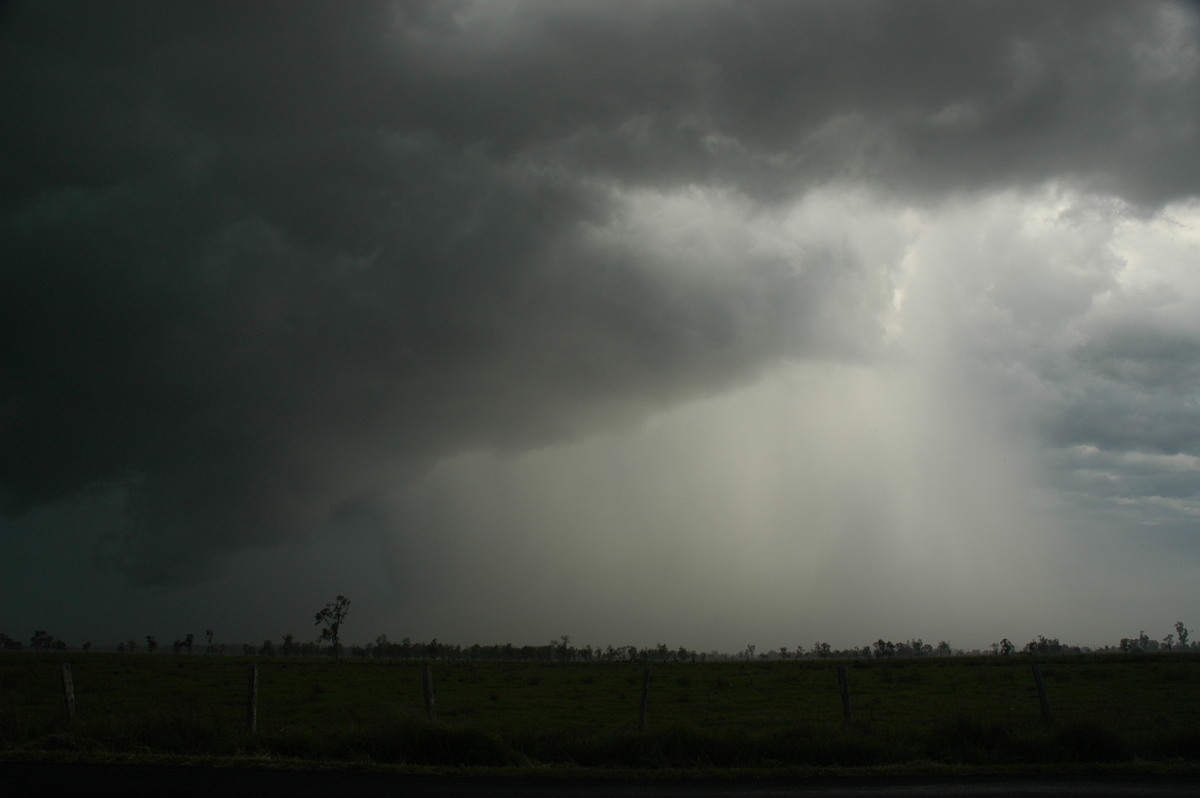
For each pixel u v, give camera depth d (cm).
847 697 2052
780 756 1756
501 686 4825
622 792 1395
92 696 3725
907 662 7719
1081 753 1786
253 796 1271
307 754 1711
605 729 2178
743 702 3684
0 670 5331
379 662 9188
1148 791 1434
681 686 4747
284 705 3478
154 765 1534
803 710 3297
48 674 5125
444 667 7612
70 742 1678
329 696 3956
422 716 1855
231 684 4669
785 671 6253
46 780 1370
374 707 3391
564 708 3491
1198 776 1602
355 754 1694
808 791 1425
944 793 1411
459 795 1327
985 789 1451
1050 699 3616
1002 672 5469
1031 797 1375
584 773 1586
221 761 1577
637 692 4319
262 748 1717
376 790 1348
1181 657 6881
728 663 8819
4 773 1430
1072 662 6756
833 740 1792
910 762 1727
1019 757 1788
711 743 1766
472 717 3120
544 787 1427
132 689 4197
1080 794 1404
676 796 1362
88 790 1293
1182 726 2009
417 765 1620
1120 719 2380
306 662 8781
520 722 2941
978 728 1880
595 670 7088
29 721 1836
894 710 3266
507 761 1698
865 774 1614
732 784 1495
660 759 1706
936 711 3197
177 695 3803
